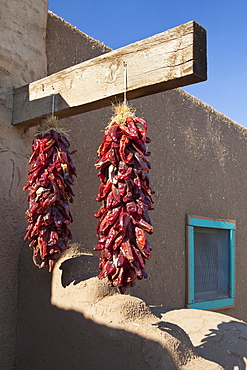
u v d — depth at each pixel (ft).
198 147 19.08
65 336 9.00
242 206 21.94
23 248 10.71
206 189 19.36
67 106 9.37
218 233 20.11
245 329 12.12
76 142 13.25
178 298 16.98
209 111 20.07
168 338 7.88
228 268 20.18
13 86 11.09
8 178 10.78
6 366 10.18
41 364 9.60
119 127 7.73
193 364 7.88
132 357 7.79
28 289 10.23
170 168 17.30
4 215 10.57
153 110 16.62
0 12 10.94
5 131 10.80
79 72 9.15
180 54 7.33
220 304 19.04
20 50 11.44
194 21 7.25
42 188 9.04
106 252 7.57
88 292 8.74
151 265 15.81
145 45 7.86
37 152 9.38
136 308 8.48
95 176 13.83
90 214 13.47
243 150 22.52
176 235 17.25
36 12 12.02
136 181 7.48
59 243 9.05
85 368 8.48
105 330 8.19
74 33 13.56
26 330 10.17
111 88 8.42
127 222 7.40
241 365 10.19
